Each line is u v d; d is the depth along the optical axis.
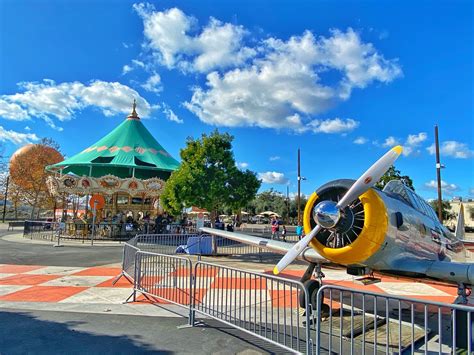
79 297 6.80
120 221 23.83
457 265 4.57
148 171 29.41
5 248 15.44
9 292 7.21
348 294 7.59
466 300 4.68
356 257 4.62
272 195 72.62
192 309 5.16
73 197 27.47
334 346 4.46
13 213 53.88
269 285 8.34
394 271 5.04
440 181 19.08
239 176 13.92
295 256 4.89
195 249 14.18
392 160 4.48
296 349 4.12
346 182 4.83
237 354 4.06
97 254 13.82
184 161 14.07
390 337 4.77
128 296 6.90
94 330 4.84
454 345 2.82
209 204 13.42
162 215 23.23
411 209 5.43
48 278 8.76
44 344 4.30
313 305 5.70
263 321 5.40
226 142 13.85
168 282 7.64
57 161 40.97
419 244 5.50
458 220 11.41
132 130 28.59
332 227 4.51
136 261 6.63
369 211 4.54
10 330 4.80
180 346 4.29
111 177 21.80
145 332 4.79
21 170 39.88
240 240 7.59
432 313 6.33
